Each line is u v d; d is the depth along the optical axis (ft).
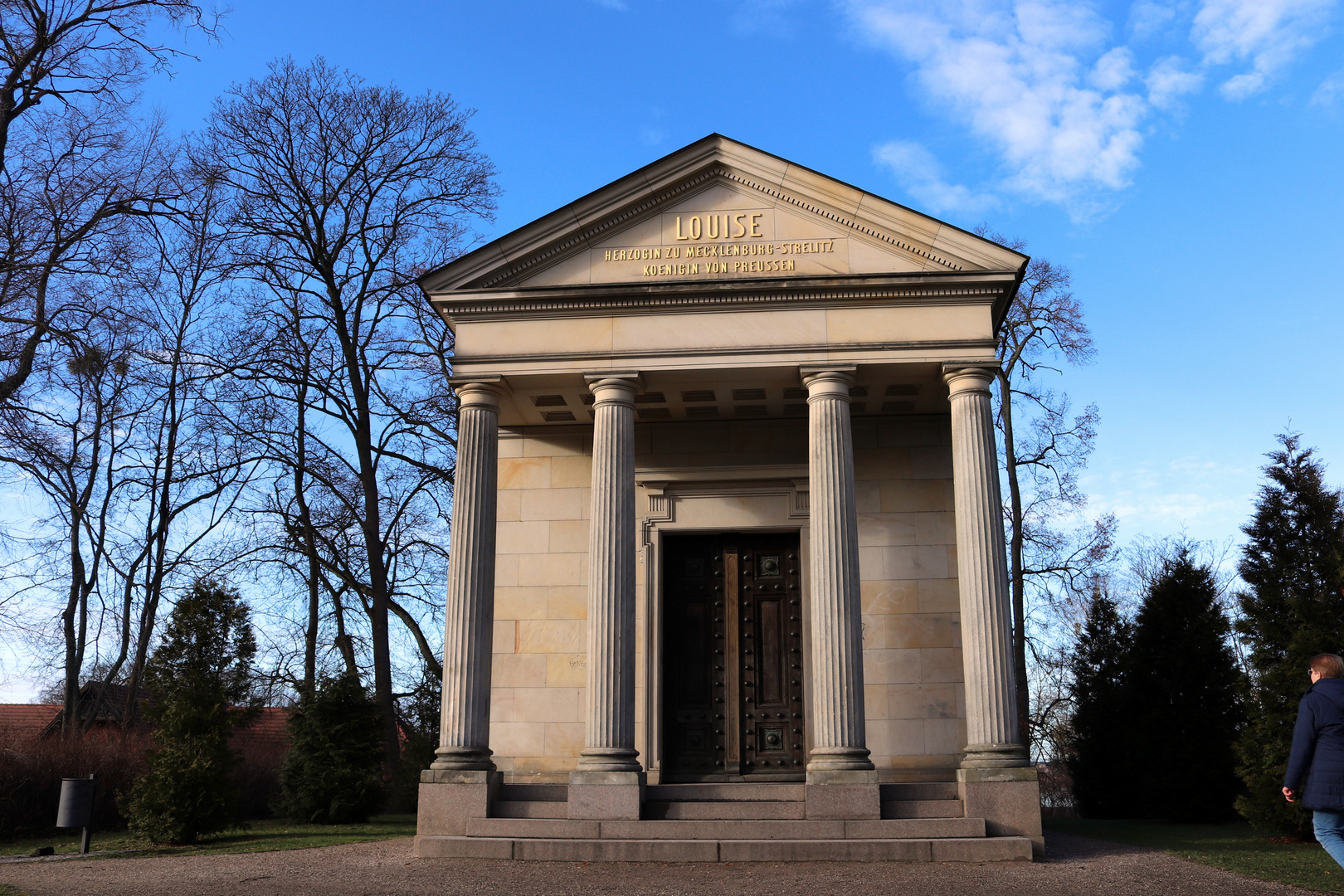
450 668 65.82
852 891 45.80
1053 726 148.87
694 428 82.84
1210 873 51.24
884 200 70.64
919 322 68.85
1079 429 130.21
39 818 84.43
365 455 121.80
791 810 61.67
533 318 71.15
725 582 82.12
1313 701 33.24
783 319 69.62
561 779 75.97
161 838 68.33
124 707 117.91
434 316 127.85
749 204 72.95
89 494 117.50
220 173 116.47
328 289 121.90
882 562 77.77
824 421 67.46
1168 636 98.22
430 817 62.28
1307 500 78.38
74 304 99.35
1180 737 93.76
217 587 79.05
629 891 46.09
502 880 49.55
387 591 124.67
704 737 79.10
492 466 70.28
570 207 72.13
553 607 79.71
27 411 97.66
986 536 64.90
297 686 95.91
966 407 67.31
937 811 61.21
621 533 67.15
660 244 72.59
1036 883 48.08
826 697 63.05
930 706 74.59
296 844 68.59
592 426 83.15
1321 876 49.85
